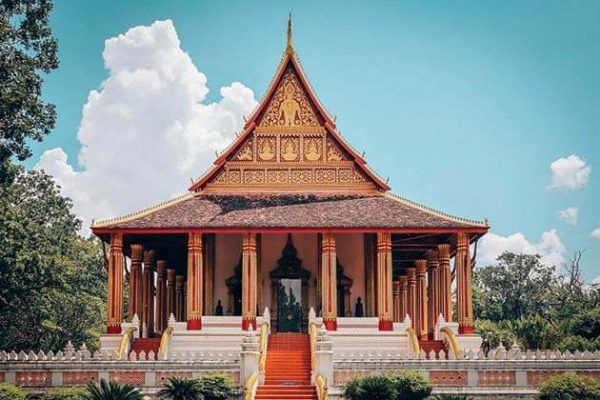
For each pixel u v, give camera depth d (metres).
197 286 54.97
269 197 59.66
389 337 53.84
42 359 43.19
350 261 61.66
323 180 60.44
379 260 55.62
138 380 42.62
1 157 47.84
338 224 55.38
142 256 61.56
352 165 60.69
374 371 42.22
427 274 67.56
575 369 42.81
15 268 50.50
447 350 52.66
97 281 82.75
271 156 60.78
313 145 60.91
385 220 55.91
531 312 120.00
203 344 53.59
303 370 45.47
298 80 61.62
